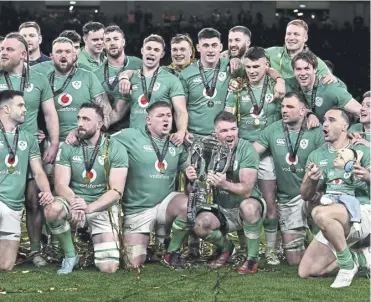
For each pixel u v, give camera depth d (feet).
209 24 70.13
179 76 32.65
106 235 28.76
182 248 30.32
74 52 31.78
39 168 29.27
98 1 70.90
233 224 29.48
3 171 28.68
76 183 29.22
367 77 70.44
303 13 71.51
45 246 31.19
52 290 25.90
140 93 31.86
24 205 30.53
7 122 28.91
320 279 27.58
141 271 28.76
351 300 24.79
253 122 31.19
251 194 29.25
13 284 26.73
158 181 29.71
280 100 31.07
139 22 69.97
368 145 28.22
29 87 30.35
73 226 29.14
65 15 70.23
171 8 71.41
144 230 29.66
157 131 29.78
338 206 26.68
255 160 29.25
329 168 28.30
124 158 29.12
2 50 30.01
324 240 27.66
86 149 29.07
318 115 31.63
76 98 31.53
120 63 33.96
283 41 69.62
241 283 26.91
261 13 71.20
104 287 26.35
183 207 28.96
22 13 69.67
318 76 31.63
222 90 32.22
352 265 26.68
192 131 32.48
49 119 30.83
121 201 30.17
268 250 30.76
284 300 24.77
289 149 30.04
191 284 26.76
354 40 70.54
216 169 29.04
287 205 30.35
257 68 30.99
